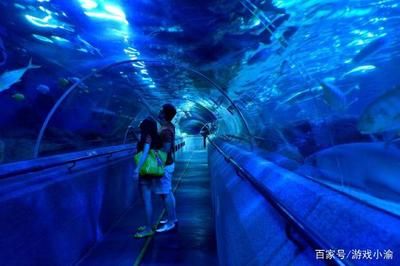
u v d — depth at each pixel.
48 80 7.71
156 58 5.57
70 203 3.65
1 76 5.11
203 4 3.49
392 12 2.85
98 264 3.78
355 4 2.90
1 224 2.35
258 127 6.27
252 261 1.52
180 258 3.96
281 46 3.93
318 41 3.52
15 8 4.89
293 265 1.06
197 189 8.72
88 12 4.26
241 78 5.45
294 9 3.18
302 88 4.12
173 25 4.12
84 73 7.54
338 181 1.43
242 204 2.20
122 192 6.29
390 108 1.37
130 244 4.41
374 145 1.33
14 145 6.15
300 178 1.70
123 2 3.74
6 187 2.69
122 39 4.96
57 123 8.55
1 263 2.30
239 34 4.04
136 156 4.20
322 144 2.67
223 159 5.37
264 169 2.35
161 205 6.66
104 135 11.77
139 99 11.85
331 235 0.98
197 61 5.32
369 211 0.97
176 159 17.09
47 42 6.02
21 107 7.40
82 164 4.69
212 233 4.85
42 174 3.39
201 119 24.56
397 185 1.14
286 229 1.18
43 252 2.95
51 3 4.34
